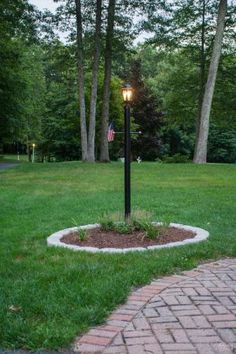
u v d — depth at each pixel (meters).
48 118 42.81
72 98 40.09
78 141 40.56
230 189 13.20
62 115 41.47
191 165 22.30
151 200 10.88
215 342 3.45
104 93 25.53
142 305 4.21
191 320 3.86
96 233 6.97
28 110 38.47
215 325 3.76
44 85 51.50
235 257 5.96
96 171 19.06
